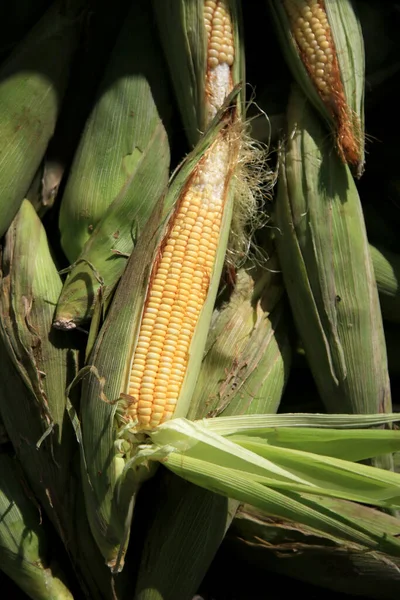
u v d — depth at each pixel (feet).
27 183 2.89
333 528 2.60
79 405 2.76
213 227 2.75
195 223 2.74
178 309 2.69
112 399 2.63
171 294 2.69
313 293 2.89
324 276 2.88
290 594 2.91
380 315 2.95
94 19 3.03
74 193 2.86
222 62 2.88
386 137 3.21
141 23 2.97
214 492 2.70
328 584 2.84
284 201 2.91
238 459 2.64
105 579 2.74
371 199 3.19
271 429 2.71
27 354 2.75
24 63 2.90
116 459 2.63
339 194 2.91
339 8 2.89
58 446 2.75
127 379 2.65
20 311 2.77
